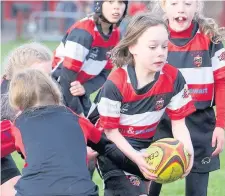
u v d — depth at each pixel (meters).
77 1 75.56
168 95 15.12
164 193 20.33
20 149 13.53
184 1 16.42
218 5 76.69
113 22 18.69
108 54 19.34
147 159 14.31
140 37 14.49
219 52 16.81
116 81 14.76
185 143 15.09
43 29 74.62
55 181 12.77
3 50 59.19
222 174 22.59
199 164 16.95
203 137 16.91
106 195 15.60
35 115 13.52
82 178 12.95
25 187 12.82
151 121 15.28
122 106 14.97
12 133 13.74
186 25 16.66
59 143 13.16
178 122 15.48
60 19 74.69
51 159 12.95
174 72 15.20
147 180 15.52
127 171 15.19
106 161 15.38
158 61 14.45
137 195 15.09
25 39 73.25
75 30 18.67
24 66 15.76
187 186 17.20
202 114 16.91
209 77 16.83
